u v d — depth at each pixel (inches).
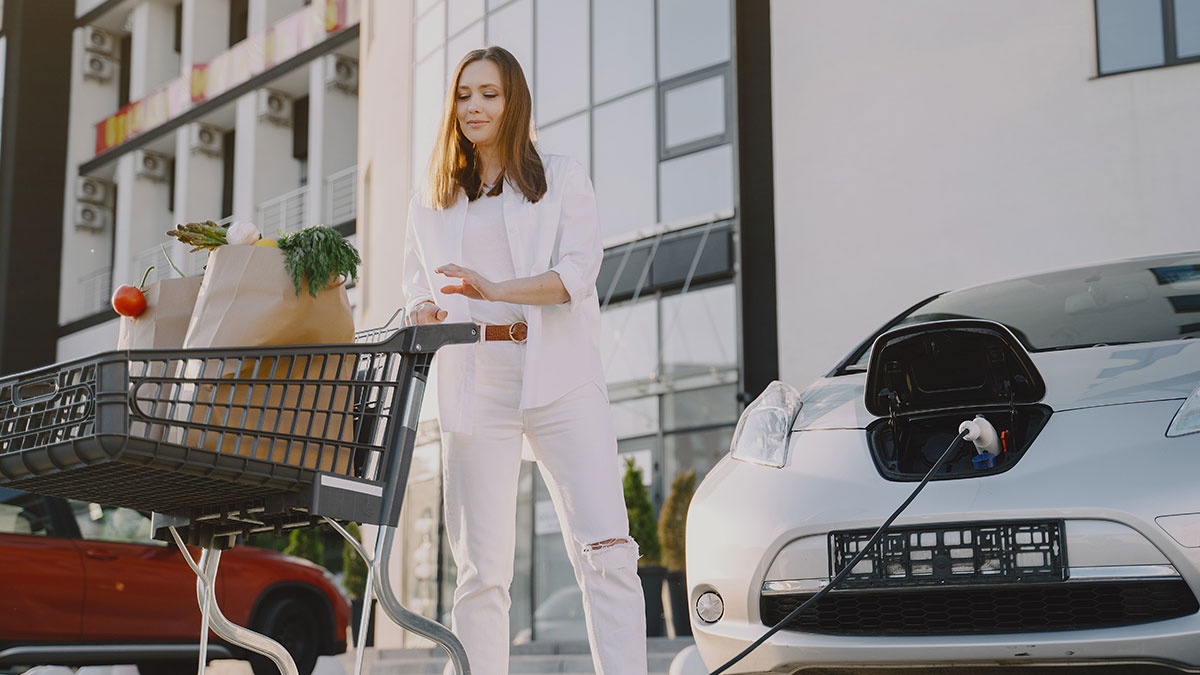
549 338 101.0
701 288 464.8
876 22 391.9
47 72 965.2
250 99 821.2
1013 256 356.2
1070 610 104.9
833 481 116.7
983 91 367.6
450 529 104.2
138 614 227.8
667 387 471.5
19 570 216.1
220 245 88.0
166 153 925.8
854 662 110.3
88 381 72.8
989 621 107.7
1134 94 343.0
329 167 767.7
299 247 82.8
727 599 118.3
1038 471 107.7
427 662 339.3
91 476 77.0
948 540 108.4
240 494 82.9
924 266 371.9
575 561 103.1
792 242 400.8
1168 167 336.2
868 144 388.5
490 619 102.8
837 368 142.7
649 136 481.1
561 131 510.3
